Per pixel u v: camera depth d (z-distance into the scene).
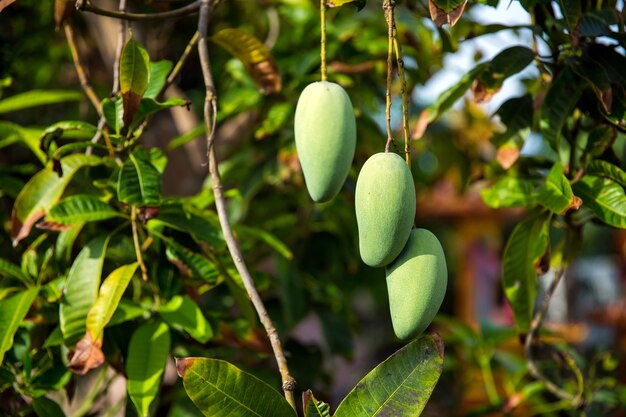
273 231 2.16
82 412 1.62
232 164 2.01
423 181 2.73
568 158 1.57
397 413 1.11
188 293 1.46
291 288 1.91
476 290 5.85
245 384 1.12
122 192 1.33
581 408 1.71
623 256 5.69
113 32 2.22
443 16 1.16
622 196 1.37
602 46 1.39
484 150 2.83
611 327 3.92
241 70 2.00
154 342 1.37
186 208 1.47
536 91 1.92
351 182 2.00
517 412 1.99
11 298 1.38
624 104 1.38
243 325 1.49
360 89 2.05
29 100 1.66
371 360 5.52
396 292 1.06
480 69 1.47
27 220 1.40
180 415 1.55
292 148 1.90
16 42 2.19
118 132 1.39
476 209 5.26
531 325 1.65
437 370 1.11
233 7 2.53
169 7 2.16
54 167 1.37
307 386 1.88
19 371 1.44
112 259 1.46
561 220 1.59
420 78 2.03
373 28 2.13
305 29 2.12
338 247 2.19
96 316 1.31
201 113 2.43
